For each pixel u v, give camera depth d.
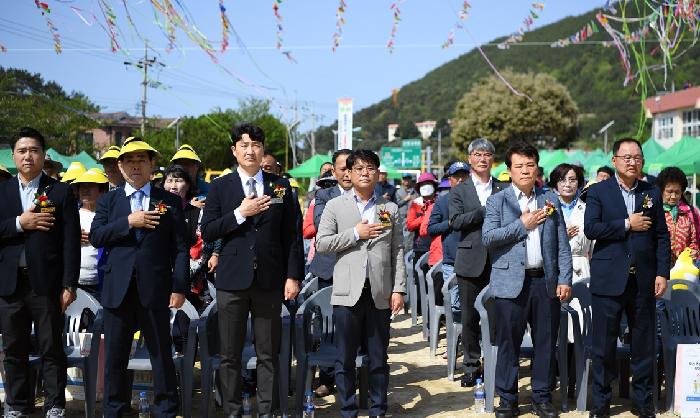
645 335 5.11
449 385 6.41
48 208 4.93
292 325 6.05
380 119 124.38
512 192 5.24
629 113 75.94
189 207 6.30
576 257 6.46
